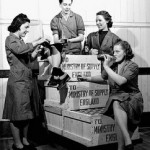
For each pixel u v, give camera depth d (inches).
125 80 111.3
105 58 116.5
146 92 188.2
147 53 188.9
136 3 184.9
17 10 164.6
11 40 126.4
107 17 150.6
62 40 141.1
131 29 184.9
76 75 140.4
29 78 130.6
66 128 141.3
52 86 152.9
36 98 140.7
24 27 129.9
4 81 164.1
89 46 158.6
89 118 123.0
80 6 174.1
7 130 164.1
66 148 138.3
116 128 113.5
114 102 113.3
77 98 140.0
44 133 161.9
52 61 139.7
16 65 127.8
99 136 125.4
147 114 186.5
